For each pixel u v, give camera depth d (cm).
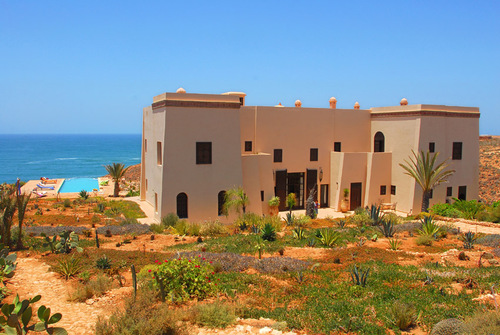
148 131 3388
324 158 3431
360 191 3394
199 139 2720
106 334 757
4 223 1647
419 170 3059
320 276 1327
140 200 3744
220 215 2812
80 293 1064
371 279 1248
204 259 1422
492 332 737
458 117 3409
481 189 4419
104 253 1595
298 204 3391
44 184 5775
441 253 1698
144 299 865
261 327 887
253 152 3164
